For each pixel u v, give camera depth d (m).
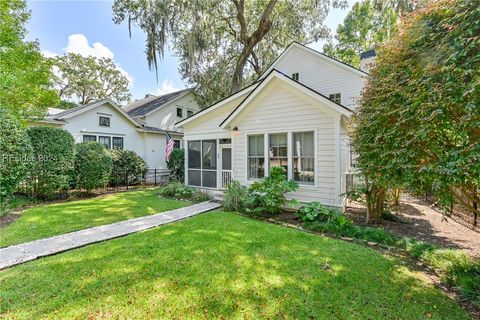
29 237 4.81
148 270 3.41
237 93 9.45
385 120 3.86
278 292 2.90
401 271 3.45
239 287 3.01
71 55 27.14
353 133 5.21
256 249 4.19
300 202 7.27
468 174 2.61
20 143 6.91
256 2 15.58
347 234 5.07
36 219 6.15
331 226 5.38
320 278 3.22
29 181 8.22
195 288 2.98
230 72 17.44
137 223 5.88
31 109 9.54
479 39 2.46
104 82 30.12
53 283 3.08
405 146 3.40
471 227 5.68
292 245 4.38
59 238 4.77
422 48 3.14
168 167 15.10
